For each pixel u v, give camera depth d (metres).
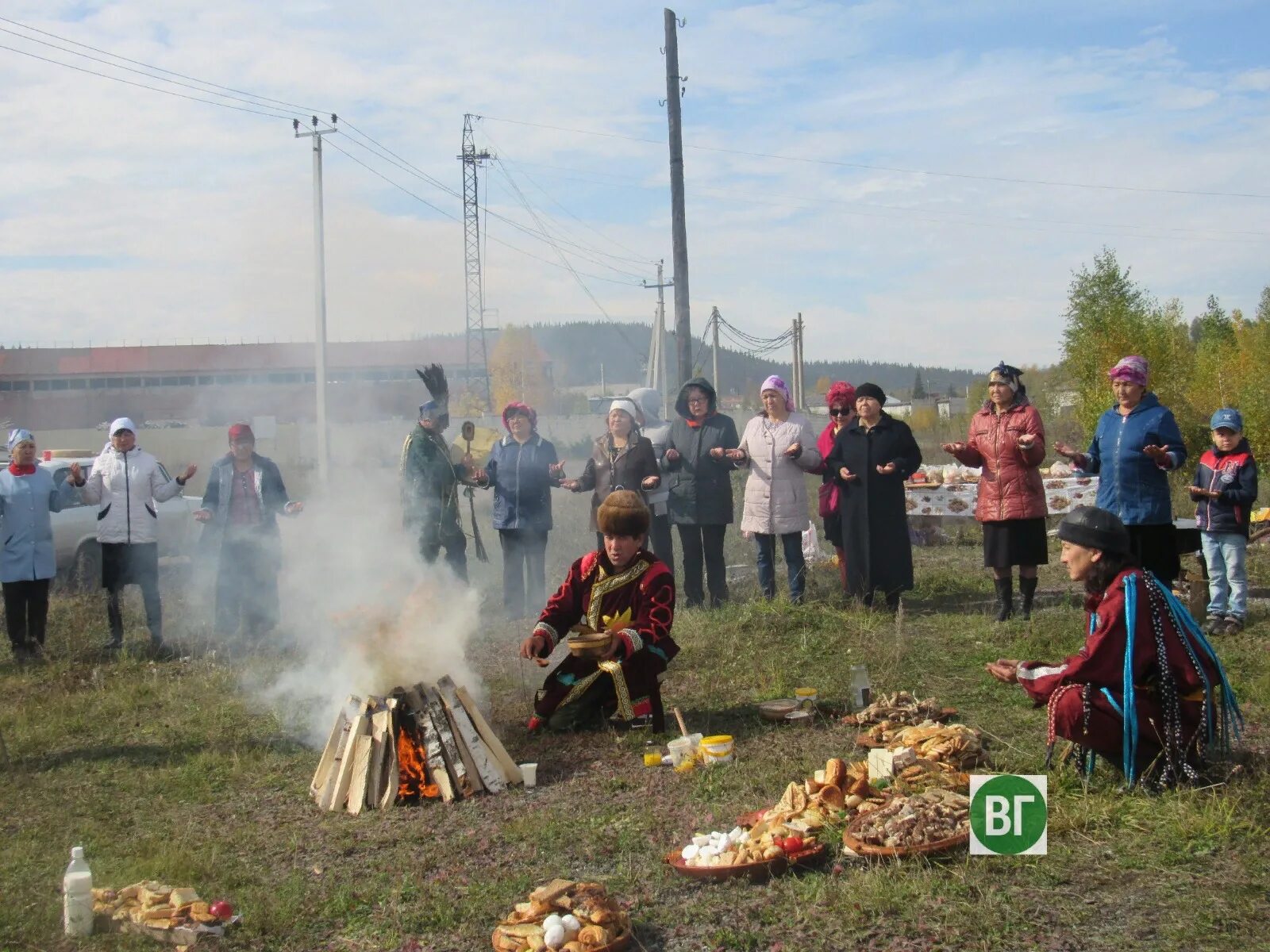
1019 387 9.06
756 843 4.63
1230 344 32.72
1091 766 5.24
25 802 5.94
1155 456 7.76
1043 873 4.34
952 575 11.75
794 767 5.79
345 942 4.21
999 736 6.14
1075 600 10.12
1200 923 3.90
